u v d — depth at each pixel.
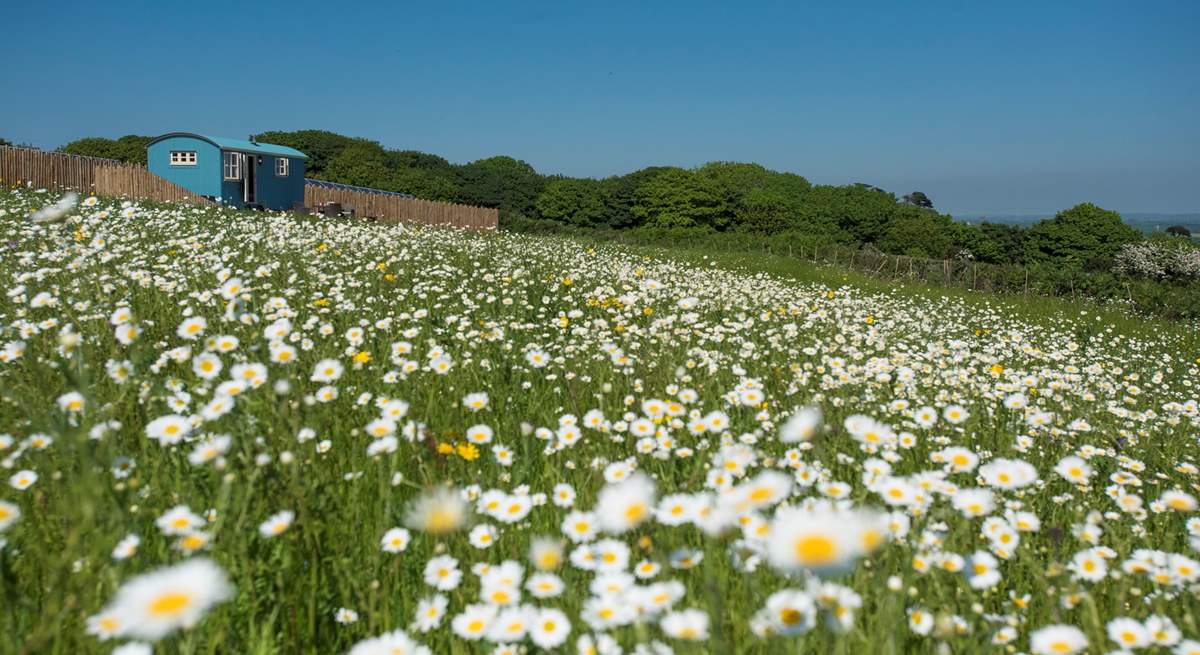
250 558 2.22
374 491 2.86
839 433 3.50
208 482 2.44
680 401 4.25
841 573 1.18
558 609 1.90
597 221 105.12
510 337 6.21
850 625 1.65
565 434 3.42
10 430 2.91
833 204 101.69
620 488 1.80
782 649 1.74
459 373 4.63
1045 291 20.66
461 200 105.06
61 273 5.91
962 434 3.94
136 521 2.19
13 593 1.98
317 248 9.64
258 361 3.54
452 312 6.94
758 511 2.03
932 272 22.98
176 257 7.73
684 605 2.11
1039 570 2.37
